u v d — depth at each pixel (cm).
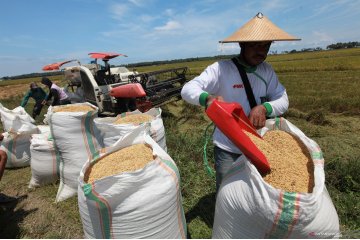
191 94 243
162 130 402
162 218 234
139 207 222
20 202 433
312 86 1470
